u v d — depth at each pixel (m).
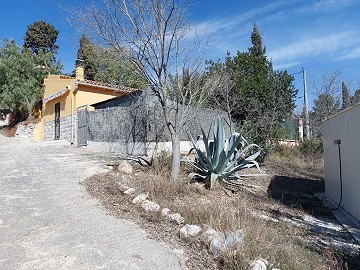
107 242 4.01
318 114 20.47
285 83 16.58
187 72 8.92
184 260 3.64
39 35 33.94
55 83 18.05
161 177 6.93
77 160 9.66
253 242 3.86
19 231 4.26
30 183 6.83
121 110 11.53
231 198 6.81
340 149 7.13
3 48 23.06
